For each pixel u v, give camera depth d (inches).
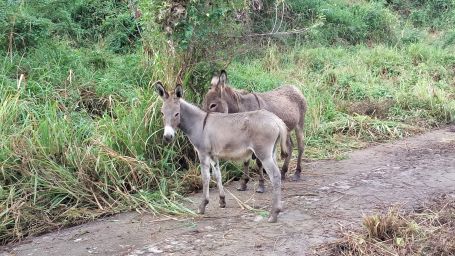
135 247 223.9
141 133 302.5
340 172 310.7
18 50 380.5
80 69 367.2
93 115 333.4
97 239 235.1
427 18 789.9
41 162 273.1
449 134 397.1
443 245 212.1
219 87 278.8
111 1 479.8
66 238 239.5
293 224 235.6
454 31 706.8
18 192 263.0
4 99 307.6
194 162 311.0
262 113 238.1
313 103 410.3
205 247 218.4
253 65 489.1
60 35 429.4
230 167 308.3
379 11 700.7
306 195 271.7
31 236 247.1
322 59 539.2
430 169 309.4
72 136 291.4
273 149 236.5
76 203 267.4
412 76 524.7
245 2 323.3
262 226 235.0
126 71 370.0
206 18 306.5
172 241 226.7
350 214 244.5
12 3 398.6
